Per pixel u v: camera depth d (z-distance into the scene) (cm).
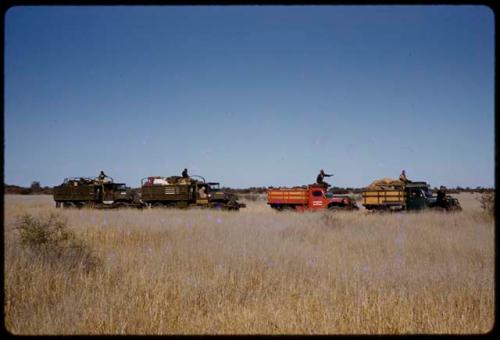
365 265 823
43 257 771
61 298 612
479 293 610
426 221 1648
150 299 610
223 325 533
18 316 548
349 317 547
